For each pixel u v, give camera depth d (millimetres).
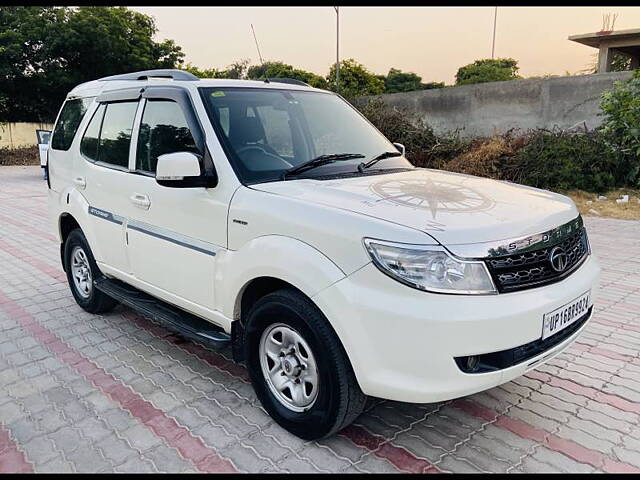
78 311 4684
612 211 9062
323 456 2611
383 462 2566
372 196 2654
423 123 13234
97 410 3053
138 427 2875
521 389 3252
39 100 21328
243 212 2748
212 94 3271
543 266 2443
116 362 3674
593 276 2785
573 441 2732
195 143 3082
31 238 7793
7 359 3734
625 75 11039
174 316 3412
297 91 3805
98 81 4371
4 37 18688
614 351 3752
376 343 2238
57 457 2625
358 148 3629
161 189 3271
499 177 10773
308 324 2482
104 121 4027
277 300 2621
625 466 2537
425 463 2559
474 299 2191
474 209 2539
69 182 4422
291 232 2520
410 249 2188
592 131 10906
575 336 2648
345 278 2309
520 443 2715
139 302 3691
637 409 3025
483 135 13211
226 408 3061
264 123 3309
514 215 2510
